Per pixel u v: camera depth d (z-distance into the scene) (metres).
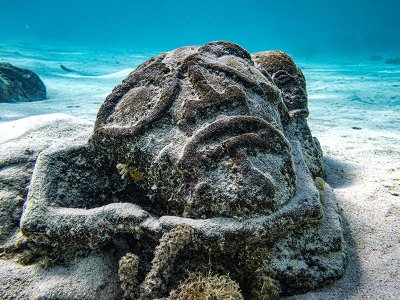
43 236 1.98
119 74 16.34
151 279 1.76
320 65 25.72
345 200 2.88
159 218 2.02
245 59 3.01
